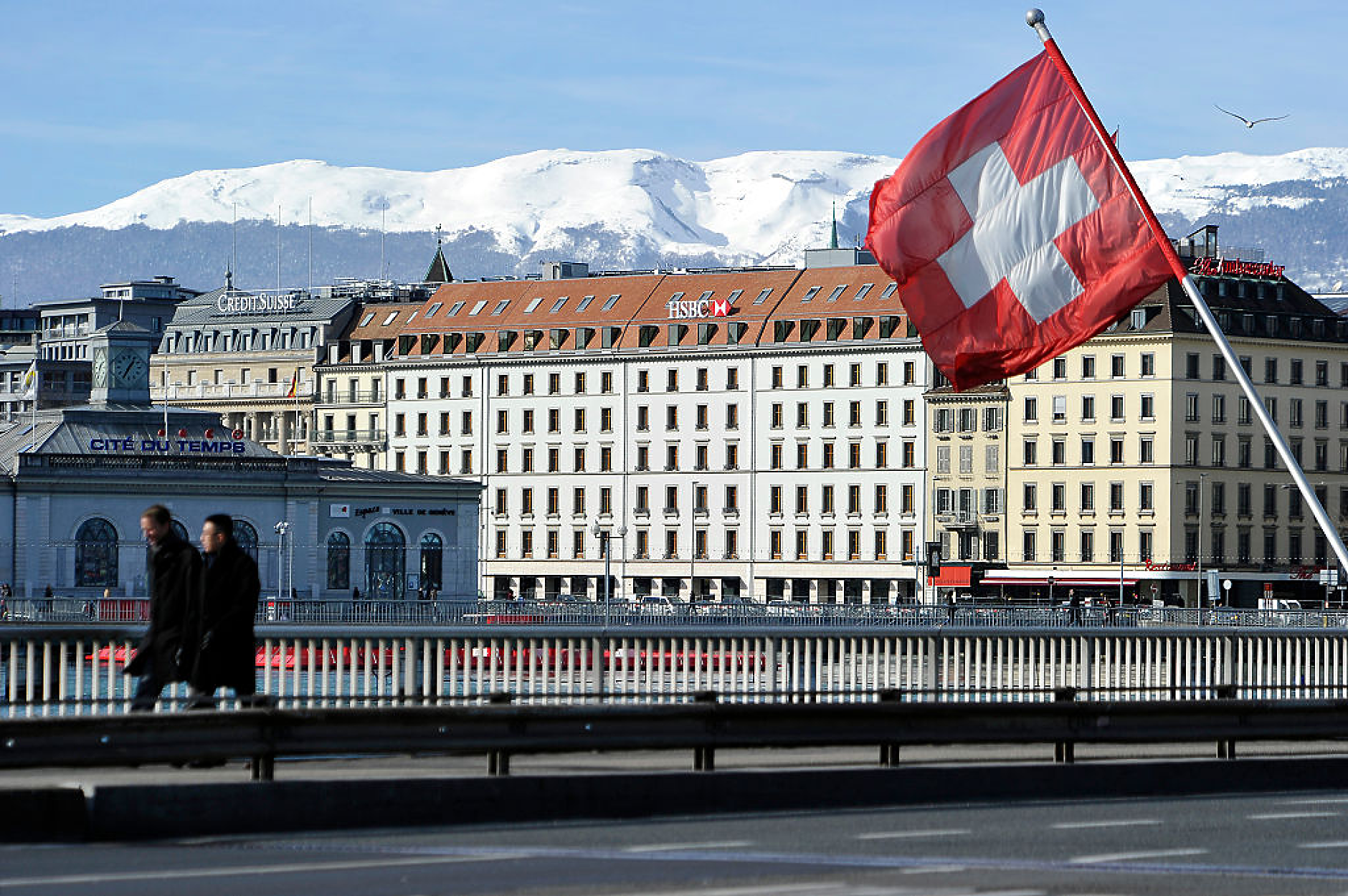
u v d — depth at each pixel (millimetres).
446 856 31344
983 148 44406
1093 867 30781
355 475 196000
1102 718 43438
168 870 29234
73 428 193625
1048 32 44125
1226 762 44406
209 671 36875
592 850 32156
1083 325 43875
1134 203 43500
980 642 55844
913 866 30609
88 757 33312
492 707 37094
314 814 34812
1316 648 57562
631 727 38406
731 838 34031
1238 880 29609
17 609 148375
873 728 40938
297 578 191000
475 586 199125
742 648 50781
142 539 185250
